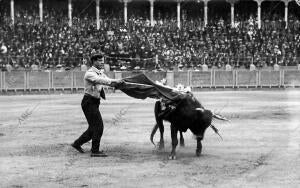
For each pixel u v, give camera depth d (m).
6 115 22.72
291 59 51.00
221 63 49.47
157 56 47.41
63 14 58.94
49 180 9.70
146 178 9.85
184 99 11.80
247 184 9.30
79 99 34.75
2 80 42.31
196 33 52.75
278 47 52.03
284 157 12.02
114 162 11.55
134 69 46.12
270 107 26.38
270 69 50.00
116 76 44.00
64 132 16.84
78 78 44.19
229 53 50.47
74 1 59.41
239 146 13.75
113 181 9.61
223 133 16.45
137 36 50.47
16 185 9.29
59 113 23.69
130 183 9.43
